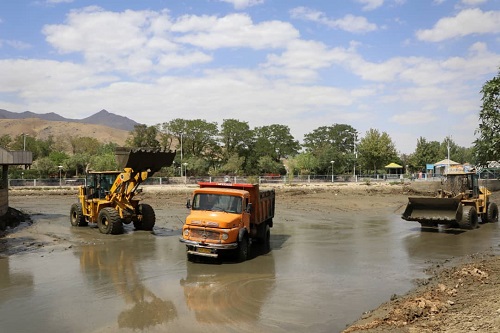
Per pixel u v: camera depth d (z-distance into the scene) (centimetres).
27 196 3988
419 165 7762
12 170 5184
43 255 1405
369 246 1619
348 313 868
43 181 4641
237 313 859
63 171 5628
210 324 796
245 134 7038
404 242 1705
